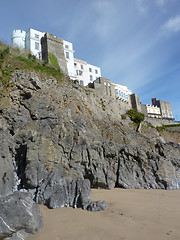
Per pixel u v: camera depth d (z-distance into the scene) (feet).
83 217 27.48
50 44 84.48
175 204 33.73
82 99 72.33
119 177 47.01
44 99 52.08
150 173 48.98
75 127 52.31
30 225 22.49
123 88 155.53
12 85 48.42
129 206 32.30
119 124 82.43
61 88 64.34
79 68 133.59
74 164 44.42
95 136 57.62
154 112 213.46
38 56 105.81
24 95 49.52
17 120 44.75
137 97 146.10
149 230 23.30
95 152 47.78
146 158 51.24
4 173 34.19
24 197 25.29
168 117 226.79
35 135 42.29
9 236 20.68
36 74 58.95
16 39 110.83
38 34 112.16
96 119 72.02
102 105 86.99
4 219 20.97
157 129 122.62
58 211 29.58
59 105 57.26
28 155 38.32
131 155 50.96
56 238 22.02
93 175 44.45
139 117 110.22
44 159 40.29
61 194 32.40
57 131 47.21
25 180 36.06
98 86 92.48
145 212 29.58
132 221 26.07
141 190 44.32
